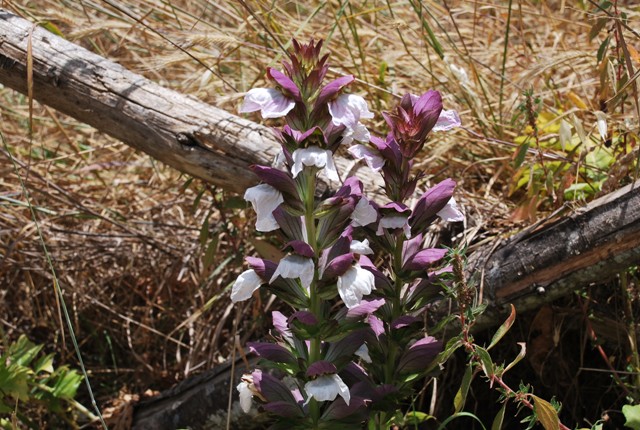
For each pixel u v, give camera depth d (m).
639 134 2.31
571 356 2.44
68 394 2.53
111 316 3.08
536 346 2.38
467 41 3.55
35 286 3.10
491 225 2.49
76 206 2.99
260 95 1.55
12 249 2.87
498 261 2.13
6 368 2.40
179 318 2.98
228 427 2.21
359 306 1.71
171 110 2.42
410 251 1.85
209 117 2.41
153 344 3.00
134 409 2.55
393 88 2.91
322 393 1.59
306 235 1.67
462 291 1.76
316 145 1.54
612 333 2.31
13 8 2.85
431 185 2.77
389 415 1.86
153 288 3.12
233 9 3.33
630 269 2.31
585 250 2.01
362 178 2.39
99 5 3.37
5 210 3.18
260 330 2.68
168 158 2.45
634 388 2.19
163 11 3.12
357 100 1.55
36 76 2.48
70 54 2.51
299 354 1.77
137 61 3.63
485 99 3.00
